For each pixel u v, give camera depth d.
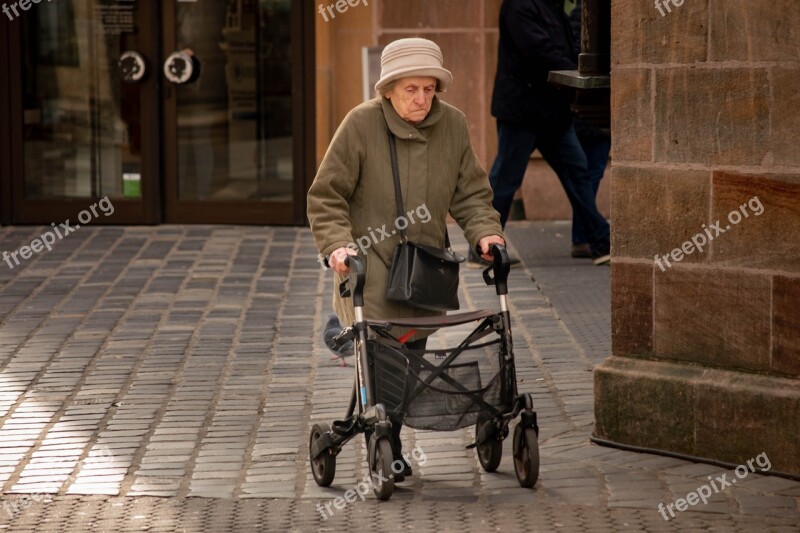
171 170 26.08
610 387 13.09
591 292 20.08
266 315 18.86
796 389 12.03
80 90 25.97
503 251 11.62
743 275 12.29
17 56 25.84
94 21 25.81
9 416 14.27
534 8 20.89
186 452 13.05
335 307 12.23
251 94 25.81
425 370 11.27
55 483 12.14
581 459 12.74
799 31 11.66
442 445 13.18
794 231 11.92
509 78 21.36
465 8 25.48
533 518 11.12
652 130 12.66
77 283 20.91
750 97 12.02
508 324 11.58
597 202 26.03
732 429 12.38
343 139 11.65
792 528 10.88
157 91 25.81
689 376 12.66
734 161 12.20
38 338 17.59
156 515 11.32
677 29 12.38
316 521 11.12
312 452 11.99
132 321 18.48
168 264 22.33
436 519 11.12
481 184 12.13
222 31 25.73
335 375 15.80
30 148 26.08
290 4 25.52
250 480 12.21
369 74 24.75
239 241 24.42
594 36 14.36
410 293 11.30
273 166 25.92
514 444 11.91
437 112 11.77
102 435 13.59
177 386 15.40
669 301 12.78
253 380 15.62
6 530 10.98
